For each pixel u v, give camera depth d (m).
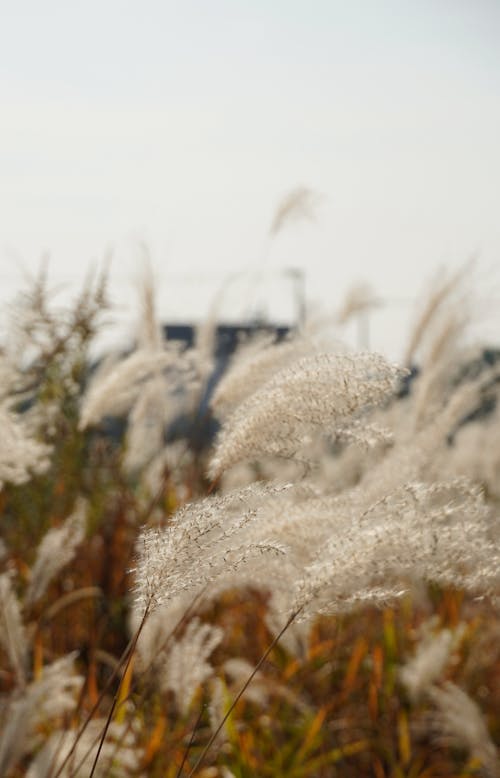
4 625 4.68
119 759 4.57
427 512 2.92
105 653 6.14
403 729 6.17
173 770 4.88
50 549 5.00
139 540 2.66
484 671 7.08
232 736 4.88
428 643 6.07
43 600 6.43
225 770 5.04
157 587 2.58
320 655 6.44
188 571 2.61
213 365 7.49
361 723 6.56
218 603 6.53
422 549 2.71
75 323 5.98
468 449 7.42
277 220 8.40
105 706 5.49
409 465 4.52
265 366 4.52
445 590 6.91
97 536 7.11
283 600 3.37
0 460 4.83
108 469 7.39
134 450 7.41
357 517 2.98
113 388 6.08
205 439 7.23
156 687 5.11
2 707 4.27
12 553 6.47
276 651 6.39
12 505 6.70
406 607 7.22
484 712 6.58
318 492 3.49
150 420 7.54
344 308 7.81
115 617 6.58
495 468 7.20
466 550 2.73
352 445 3.33
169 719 5.52
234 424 3.32
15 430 4.89
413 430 6.24
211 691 5.39
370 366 3.14
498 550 2.76
